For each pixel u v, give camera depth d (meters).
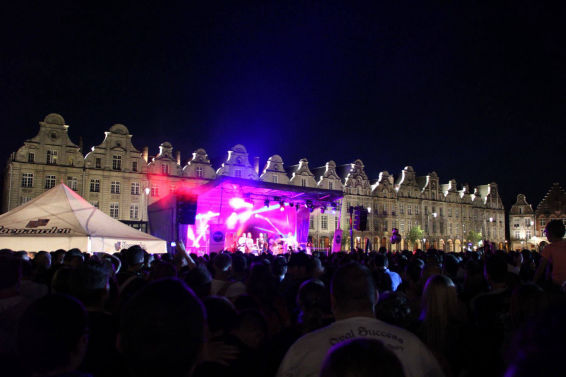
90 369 3.88
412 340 3.27
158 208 26.61
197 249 32.53
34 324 2.54
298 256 7.58
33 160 48.31
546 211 90.31
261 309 5.04
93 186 51.31
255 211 38.56
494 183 94.75
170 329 2.13
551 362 1.22
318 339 3.27
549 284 6.42
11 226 14.99
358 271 3.52
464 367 4.63
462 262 12.48
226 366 3.28
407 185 80.06
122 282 8.13
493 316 5.02
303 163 67.12
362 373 1.82
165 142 56.41
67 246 14.92
